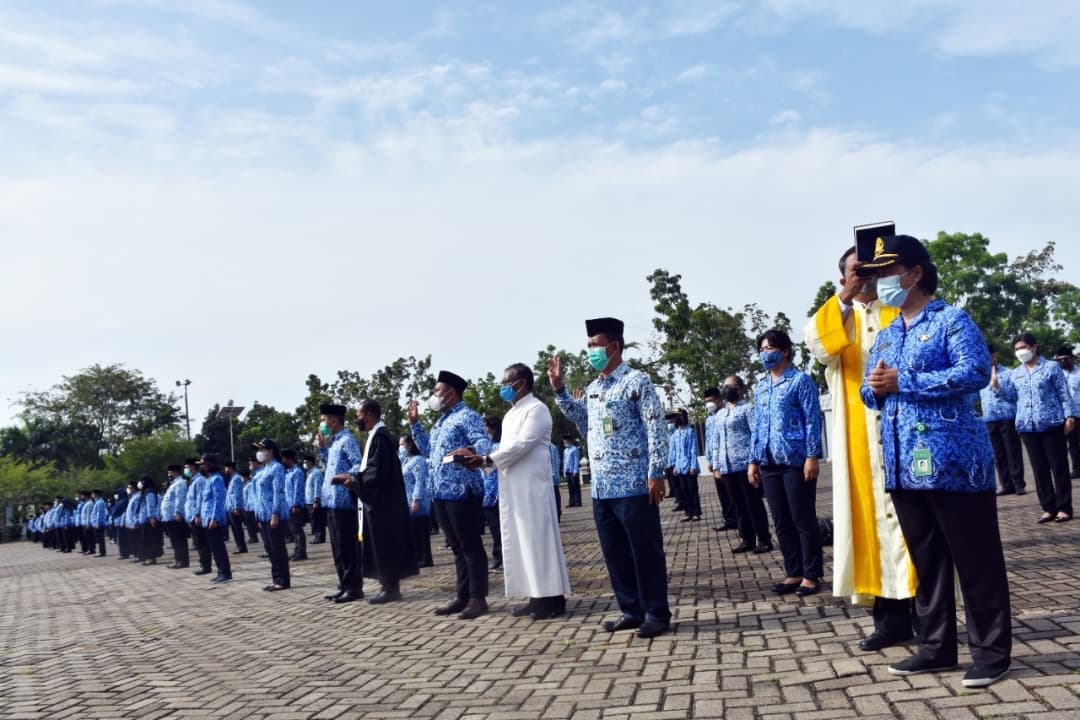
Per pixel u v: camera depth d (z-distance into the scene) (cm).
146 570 1786
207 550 1514
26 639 892
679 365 2828
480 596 748
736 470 1004
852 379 483
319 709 482
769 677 444
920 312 418
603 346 618
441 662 571
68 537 3089
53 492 5128
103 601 1216
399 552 900
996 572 389
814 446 677
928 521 409
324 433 1045
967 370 384
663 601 586
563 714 423
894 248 417
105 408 7700
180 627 866
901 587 453
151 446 5672
